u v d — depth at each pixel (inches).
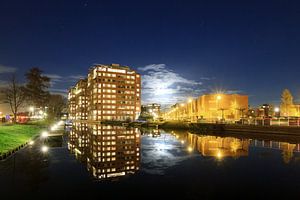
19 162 1072.8
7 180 805.9
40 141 1828.2
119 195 677.3
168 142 1867.6
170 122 3860.7
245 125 2598.4
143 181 802.2
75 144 1710.1
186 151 1418.6
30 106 3344.0
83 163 1067.9
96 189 723.4
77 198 653.9
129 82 7593.5
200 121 3786.9
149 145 1685.5
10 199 642.8
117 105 7386.8
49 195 673.0
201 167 1002.7
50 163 1063.0
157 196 673.6
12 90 3048.7
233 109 5300.2
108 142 1855.3
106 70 7332.7
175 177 852.0
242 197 668.1
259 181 808.3
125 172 918.4
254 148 1542.8
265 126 2378.2
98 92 7214.6
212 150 1459.2
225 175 884.6
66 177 844.6
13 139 1536.7
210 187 746.2
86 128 3823.8
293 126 2146.9
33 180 807.7
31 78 3206.2
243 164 1063.0
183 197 667.4
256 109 5644.7
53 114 5014.8
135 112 7598.4
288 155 1289.4
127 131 3127.5
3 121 3535.9
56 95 6245.1
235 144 1749.5
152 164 1060.5
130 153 1346.0
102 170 946.7
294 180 821.9
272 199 653.9
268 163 1082.1
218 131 2871.6
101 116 7180.1
